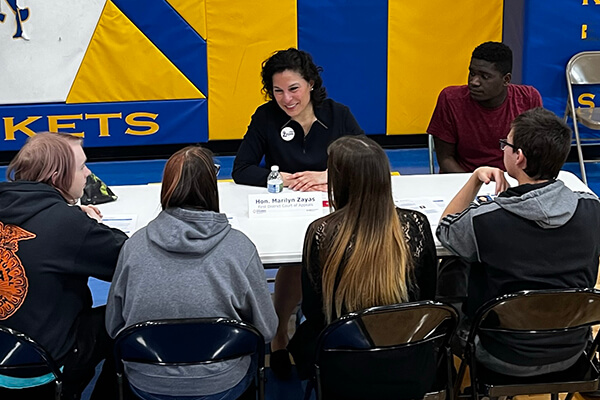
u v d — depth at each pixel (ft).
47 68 17.67
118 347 6.02
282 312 9.41
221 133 18.85
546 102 17.53
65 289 6.55
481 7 18.45
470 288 7.42
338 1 18.15
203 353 5.94
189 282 5.97
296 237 8.17
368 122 19.21
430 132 12.00
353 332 6.07
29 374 6.41
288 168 10.26
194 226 6.05
